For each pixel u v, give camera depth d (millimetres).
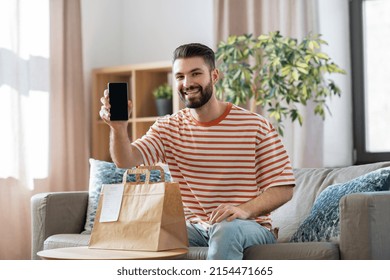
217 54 3844
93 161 3309
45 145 4242
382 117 4352
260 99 3809
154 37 4992
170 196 2221
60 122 4379
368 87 4379
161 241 2174
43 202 3057
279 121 3754
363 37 4355
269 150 2385
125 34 5094
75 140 4496
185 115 2502
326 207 2410
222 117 2424
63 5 4418
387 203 2092
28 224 4090
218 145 2406
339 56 4352
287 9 4305
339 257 2092
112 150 2340
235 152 2393
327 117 4332
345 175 2725
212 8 4676
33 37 4199
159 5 4969
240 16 4449
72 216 3127
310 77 3645
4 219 3961
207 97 2373
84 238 2859
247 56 3787
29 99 4160
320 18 4352
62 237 2908
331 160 4348
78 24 4535
